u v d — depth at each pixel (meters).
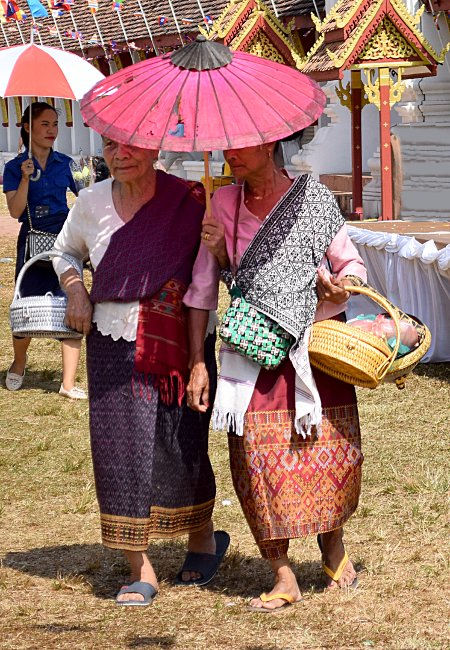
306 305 5.00
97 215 5.37
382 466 7.51
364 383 5.01
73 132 36.16
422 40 14.98
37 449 8.26
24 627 5.09
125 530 5.27
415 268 10.49
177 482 5.34
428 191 17.64
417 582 5.53
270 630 4.99
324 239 5.07
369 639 4.86
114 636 4.97
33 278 9.52
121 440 5.26
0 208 28.84
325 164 21.84
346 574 5.46
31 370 11.07
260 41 19.17
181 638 4.93
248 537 6.36
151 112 4.93
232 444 5.20
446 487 7.01
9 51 9.82
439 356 10.41
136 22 28.66
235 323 4.99
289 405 5.07
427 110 17.62
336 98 21.75
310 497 5.09
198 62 4.98
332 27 15.45
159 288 5.25
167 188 5.37
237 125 4.82
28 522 6.71
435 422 8.58
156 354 5.23
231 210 5.13
